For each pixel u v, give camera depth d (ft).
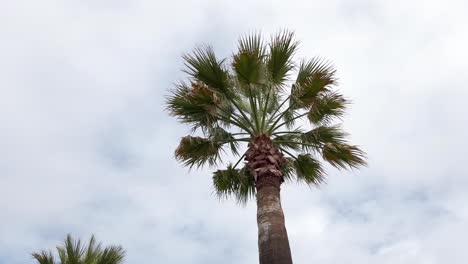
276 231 28.71
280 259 27.50
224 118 35.83
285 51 35.01
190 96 34.55
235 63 32.45
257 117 35.37
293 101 36.73
